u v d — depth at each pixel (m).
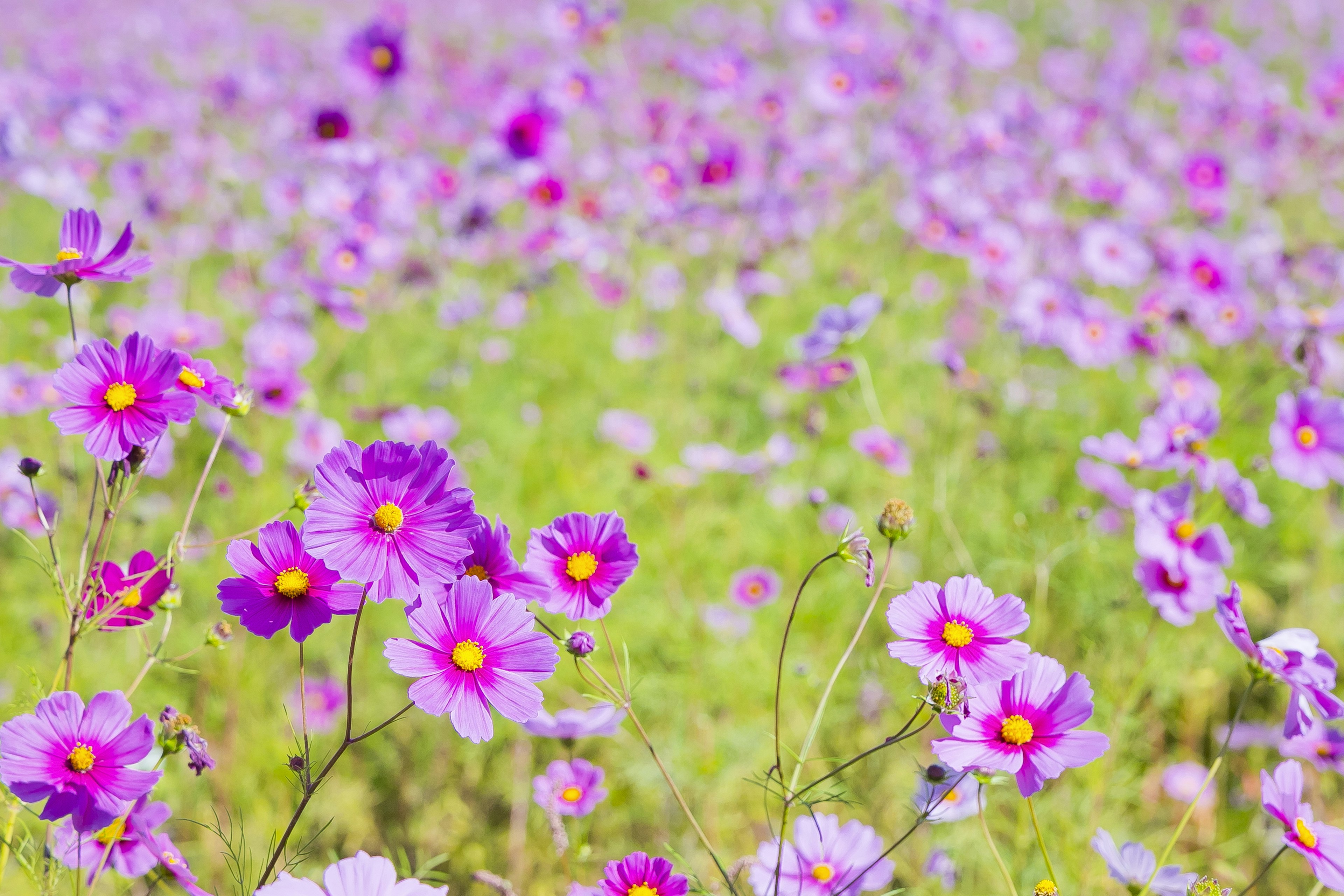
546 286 5.75
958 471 3.89
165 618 3.20
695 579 3.68
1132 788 2.86
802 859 1.95
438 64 8.18
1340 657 3.36
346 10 14.33
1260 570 3.68
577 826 2.43
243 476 3.96
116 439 1.57
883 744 1.62
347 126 5.95
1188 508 2.60
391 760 2.93
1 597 3.40
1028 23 12.80
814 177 6.66
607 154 6.84
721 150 5.91
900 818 2.72
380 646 3.30
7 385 3.69
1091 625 3.26
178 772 2.79
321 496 1.52
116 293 5.22
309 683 3.17
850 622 3.46
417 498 1.48
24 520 3.25
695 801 2.79
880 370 4.99
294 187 6.10
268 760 2.85
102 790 1.44
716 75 6.43
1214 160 6.31
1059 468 4.05
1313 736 2.14
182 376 1.72
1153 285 5.23
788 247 5.84
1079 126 6.98
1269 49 11.45
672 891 1.67
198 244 5.71
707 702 3.16
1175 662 3.11
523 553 3.61
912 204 5.98
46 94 7.46
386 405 4.45
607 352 5.46
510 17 12.84
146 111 7.44
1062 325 4.24
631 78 8.16
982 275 5.23
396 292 5.38
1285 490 4.04
